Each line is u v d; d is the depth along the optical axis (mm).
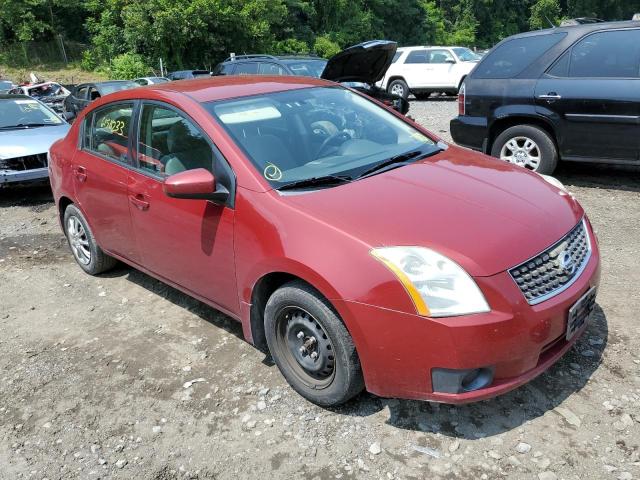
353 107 4027
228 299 3393
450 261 2518
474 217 2783
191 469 2709
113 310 4363
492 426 2779
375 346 2588
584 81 6020
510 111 6559
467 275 2486
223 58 35312
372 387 2695
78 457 2852
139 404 3203
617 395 2912
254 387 3252
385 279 2533
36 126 8656
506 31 72875
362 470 2592
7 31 39000
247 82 3992
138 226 3955
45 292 4797
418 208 2842
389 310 2527
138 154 3938
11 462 2857
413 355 2521
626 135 5871
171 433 2955
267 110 3645
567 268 2777
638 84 5711
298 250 2777
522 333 2502
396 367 2578
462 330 2426
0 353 3877
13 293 4828
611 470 2473
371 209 2840
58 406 3254
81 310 4410
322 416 2963
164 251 3783
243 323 3311
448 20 69000
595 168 7250
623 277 4188
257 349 3625
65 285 4902
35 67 37594
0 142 7672
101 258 4836
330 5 48969
